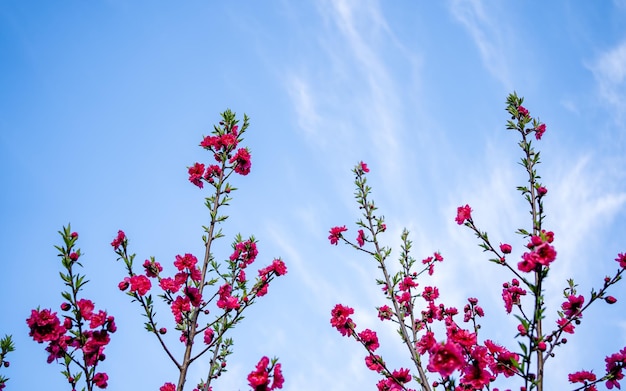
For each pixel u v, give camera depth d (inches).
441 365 149.4
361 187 317.1
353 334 235.0
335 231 301.4
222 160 239.0
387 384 238.2
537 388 166.9
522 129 236.1
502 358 177.8
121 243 194.2
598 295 185.9
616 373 177.8
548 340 179.6
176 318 198.1
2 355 193.3
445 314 271.1
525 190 211.6
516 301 204.5
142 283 182.9
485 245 193.5
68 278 163.2
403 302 275.7
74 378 158.9
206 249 211.0
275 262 217.0
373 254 283.6
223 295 206.2
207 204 224.4
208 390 227.6
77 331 160.9
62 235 165.9
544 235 160.2
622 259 184.5
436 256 304.3
